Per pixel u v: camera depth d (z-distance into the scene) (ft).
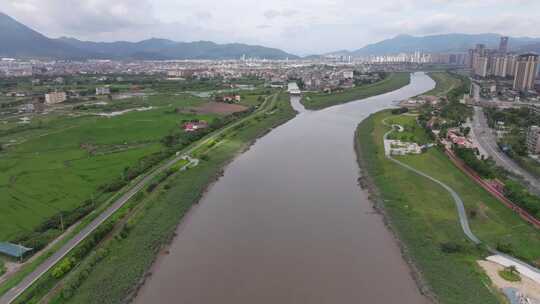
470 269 248.52
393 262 266.57
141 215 331.57
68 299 219.82
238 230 313.53
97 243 283.18
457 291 226.79
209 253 278.05
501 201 346.33
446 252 271.69
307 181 429.79
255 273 252.83
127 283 236.43
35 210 334.85
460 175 423.23
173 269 257.96
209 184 422.00
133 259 264.11
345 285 240.32
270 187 412.16
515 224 307.37
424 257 266.16
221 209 356.59
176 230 314.96
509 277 237.66
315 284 241.35
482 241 283.59
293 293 232.32
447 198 362.94
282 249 283.18
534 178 412.77
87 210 335.06
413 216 329.72
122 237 292.81
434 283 236.43
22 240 281.74
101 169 449.06
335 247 286.05
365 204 366.63
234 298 227.20
